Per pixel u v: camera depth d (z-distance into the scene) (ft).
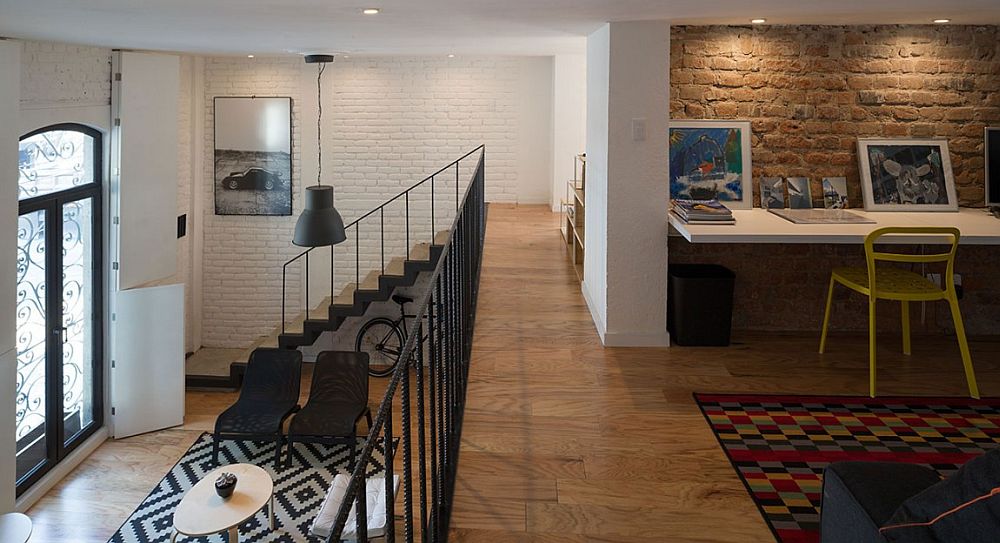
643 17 14.19
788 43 15.92
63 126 21.21
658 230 15.34
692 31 15.92
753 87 16.06
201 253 32.68
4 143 16.12
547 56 31.68
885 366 14.38
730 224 14.10
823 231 13.41
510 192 33.37
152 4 12.32
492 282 20.75
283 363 25.09
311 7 12.69
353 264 32.86
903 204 15.96
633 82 14.96
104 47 22.36
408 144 32.55
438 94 32.37
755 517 8.89
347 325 29.04
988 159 15.61
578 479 9.78
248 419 22.86
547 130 32.81
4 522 15.19
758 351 15.25
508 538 8.42
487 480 9.75
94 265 23.32
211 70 31.86
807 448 10.74
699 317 15.46
